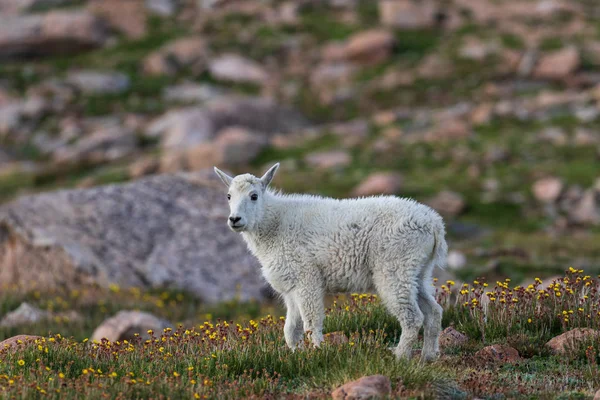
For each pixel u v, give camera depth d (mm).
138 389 31688
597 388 32969
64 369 34938
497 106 184500
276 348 37125
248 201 38719
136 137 187375
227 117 190875
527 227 125750
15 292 81750
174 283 85250
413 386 31984
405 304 36375
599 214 129875
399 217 36906
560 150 159250
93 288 83625
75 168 173250
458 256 96438
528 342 39250
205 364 35406
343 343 36500
